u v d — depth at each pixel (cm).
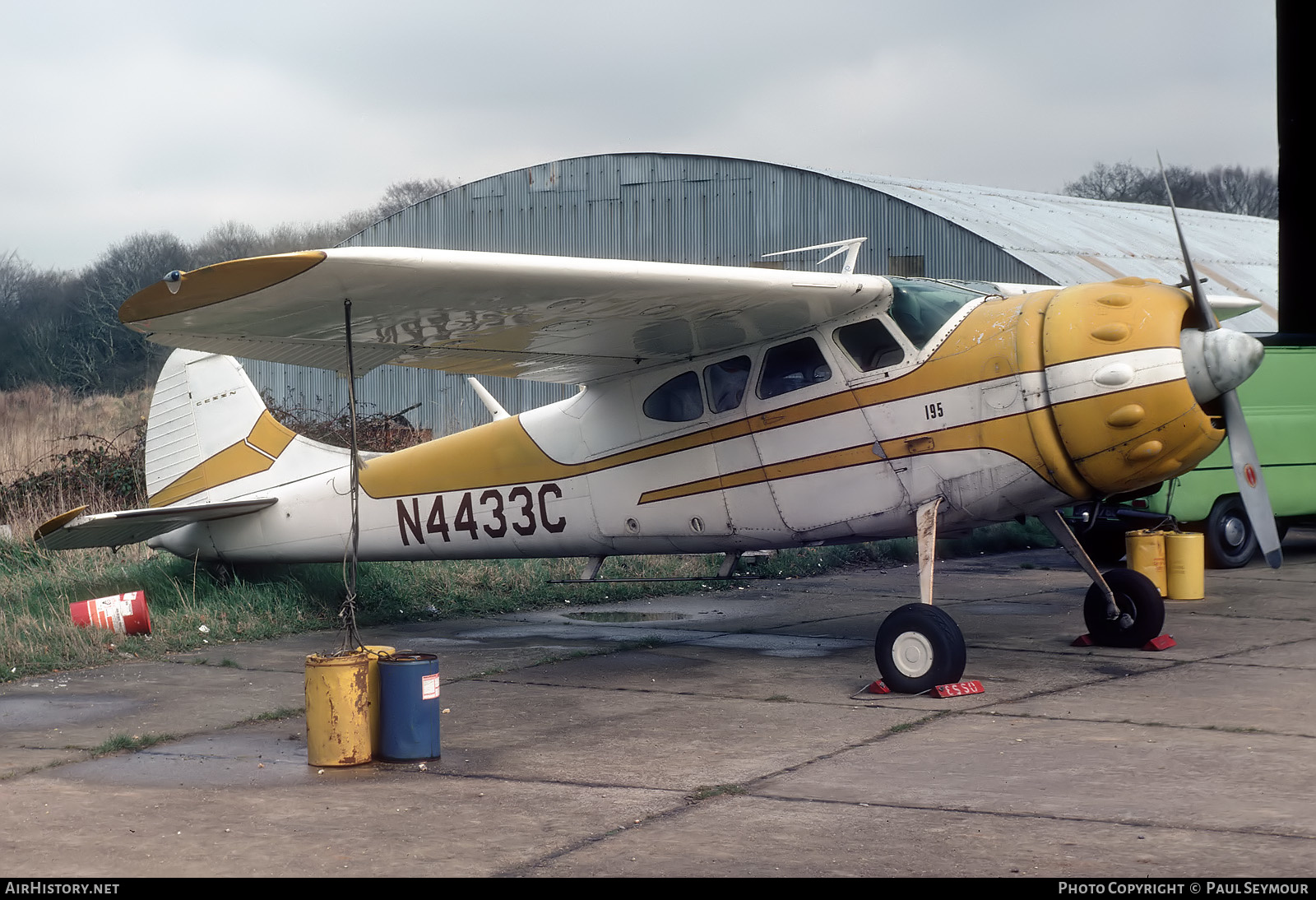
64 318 4231
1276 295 2230
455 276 604
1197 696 667
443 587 1061
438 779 521
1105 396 656
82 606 877
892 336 724
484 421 2355
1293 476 1285
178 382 1023
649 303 686
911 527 740
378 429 1745
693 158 2305
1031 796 478
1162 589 1064
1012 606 1038
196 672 771
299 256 553
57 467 1440
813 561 1293
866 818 453
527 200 2528
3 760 557
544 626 962
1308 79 1602
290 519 972
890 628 687
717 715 639
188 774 533
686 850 419
